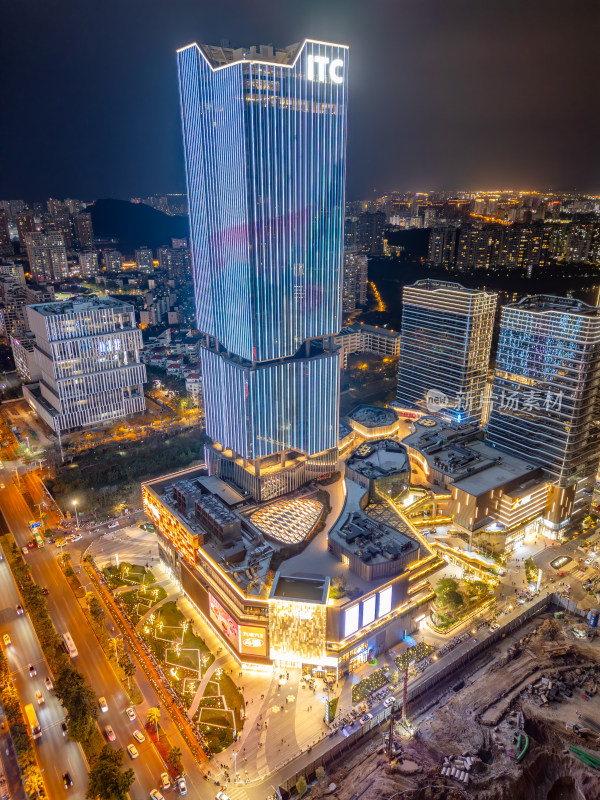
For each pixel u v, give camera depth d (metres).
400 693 186.25
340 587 191.62
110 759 156.25
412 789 156.88
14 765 164.75
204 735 172.00
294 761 164.38
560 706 184.62
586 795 161.38
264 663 193.00
